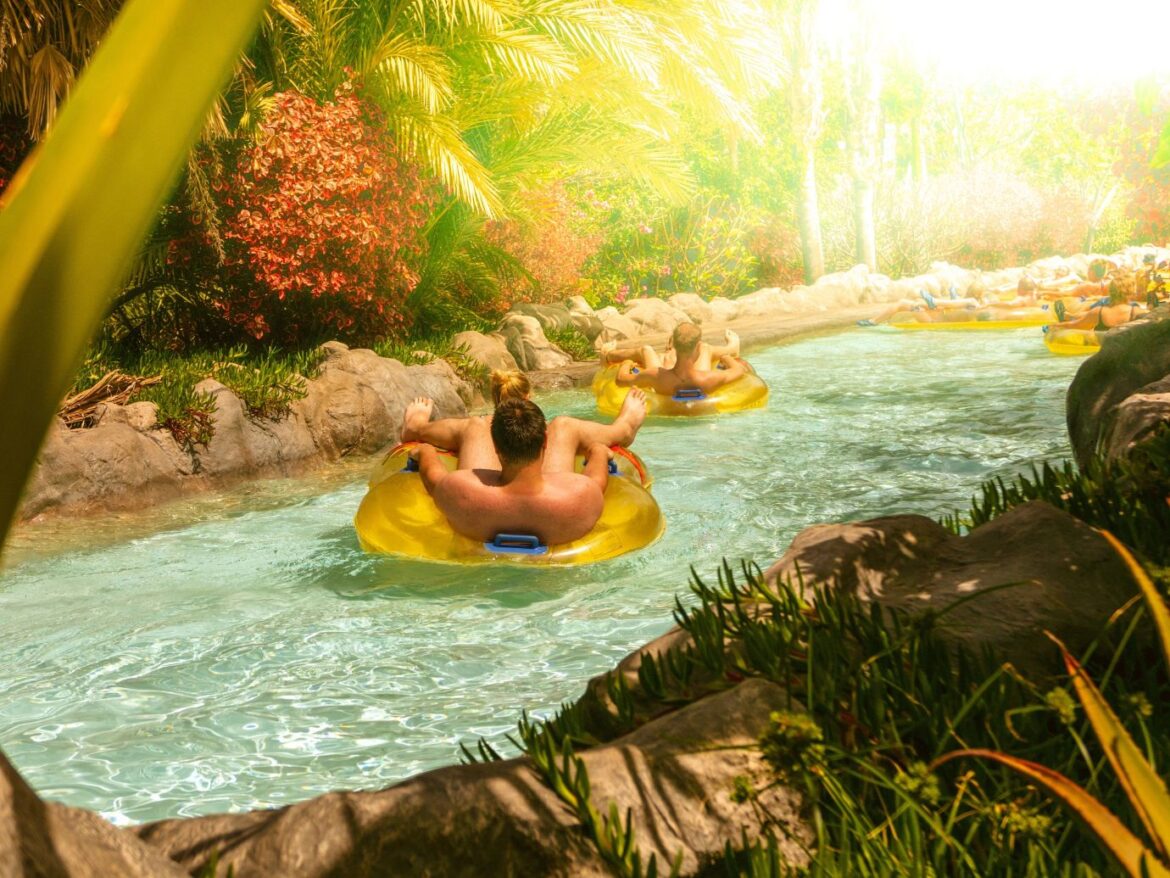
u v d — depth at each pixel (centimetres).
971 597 291
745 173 2708
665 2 1479
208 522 743
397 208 1282
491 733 403
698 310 2103
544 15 1373
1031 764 158
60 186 67
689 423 1071
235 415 896
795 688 266
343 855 194
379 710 429
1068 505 420
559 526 615
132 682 464
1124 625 301
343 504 800
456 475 628
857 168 2719
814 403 1167
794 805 229
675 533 677
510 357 1420
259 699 443
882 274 2867
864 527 363
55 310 68
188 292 1273
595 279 2405
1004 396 1168
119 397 873
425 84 1273
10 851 98
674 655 294
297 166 1163
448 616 538
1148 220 3722
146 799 359
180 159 70
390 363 1107
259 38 1266
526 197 1762
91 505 761
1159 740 238
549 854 205
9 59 920
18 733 413
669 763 232
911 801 209
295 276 1190
